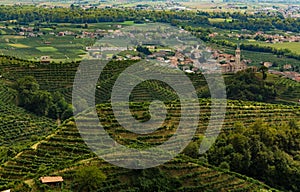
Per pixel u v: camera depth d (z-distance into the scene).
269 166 90.69
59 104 155.88
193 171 82.06
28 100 155.12
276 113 126.38
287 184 90.12
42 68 180.38
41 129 135.75
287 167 89.75
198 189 77.69
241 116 120.88
